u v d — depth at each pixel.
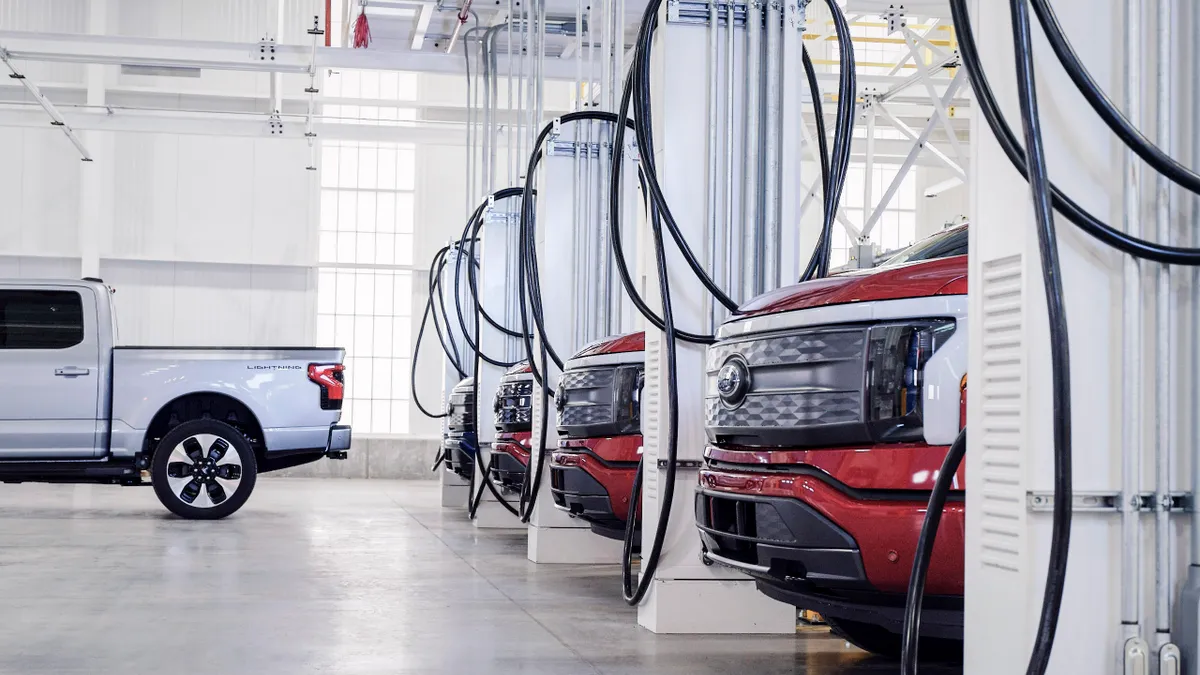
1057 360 1.89
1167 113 2.15
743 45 4.68
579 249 7.34
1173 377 2.17
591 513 5.33
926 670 3.66
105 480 9.19
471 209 11.77
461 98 16.91
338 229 16.77
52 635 4.21
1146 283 2.16
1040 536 2.12
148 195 15.80
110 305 9.09
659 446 4.53
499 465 7.86
